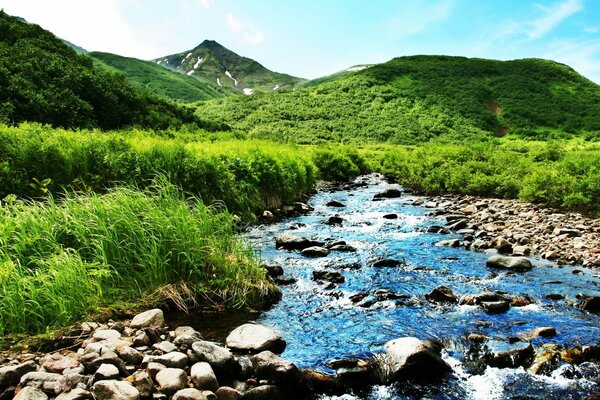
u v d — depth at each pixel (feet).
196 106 509.76
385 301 27.30
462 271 33.94
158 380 15.89
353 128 400.06
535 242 42.22
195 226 27.81
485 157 99.50
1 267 19.93
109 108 132.05
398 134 375.45
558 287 30.01
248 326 21.67
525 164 84.84
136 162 45.32
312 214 62.18
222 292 26.07
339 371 18.58
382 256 38.29
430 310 25.98
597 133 353.10
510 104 449.89
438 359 19.26
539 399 17.39
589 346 20.72
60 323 20.57
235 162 57.00
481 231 46.34
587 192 56.13
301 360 19.86
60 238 25.14
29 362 16.40
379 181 123.75
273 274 31.81
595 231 44.80
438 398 17.53
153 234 26.71
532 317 24.93
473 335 22.29
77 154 42.68
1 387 15.29
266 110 444.96
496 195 76.69
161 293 24.79
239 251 29.66
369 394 17.84
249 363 18.66
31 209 25.45
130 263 25.43
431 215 61.36
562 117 411.75
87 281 22.54
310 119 425.69
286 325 23.59
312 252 38.09
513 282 31.22
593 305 26.20
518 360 20.03
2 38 148.05
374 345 21.39
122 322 21.79
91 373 16.34
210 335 21.86
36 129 47.91
